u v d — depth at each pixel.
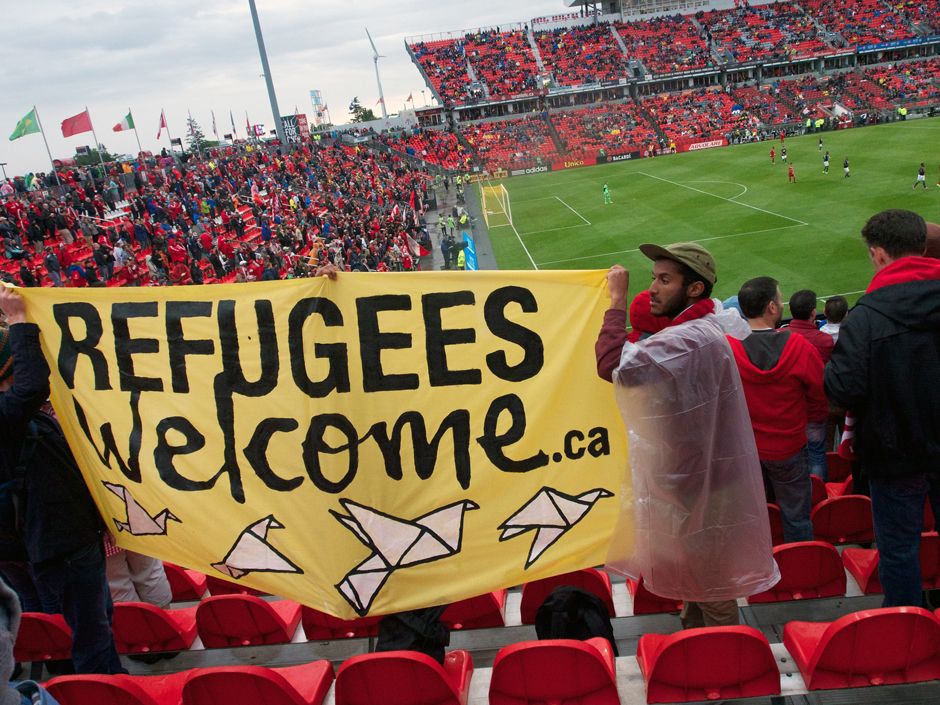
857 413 3.43
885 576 3.60
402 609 3.64
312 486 3.67
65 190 35.75
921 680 3.20
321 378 3.63
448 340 3.58
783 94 74.69
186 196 35.97
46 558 3.63
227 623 4.16
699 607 3.96
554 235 36.12
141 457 3.76
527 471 3.63
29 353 3.41
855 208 32.09
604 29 84.25
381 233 35.03
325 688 3.47
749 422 3.38
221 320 3.63
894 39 77.00
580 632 3.72
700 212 36.00
